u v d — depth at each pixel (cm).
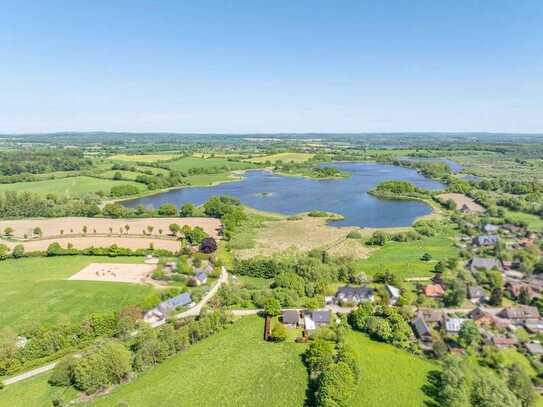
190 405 6888
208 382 7512
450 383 7000
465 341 8531
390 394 7156
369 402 6938
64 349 8519
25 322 9525
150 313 9981
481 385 6925
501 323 9612
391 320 9344
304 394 7156
